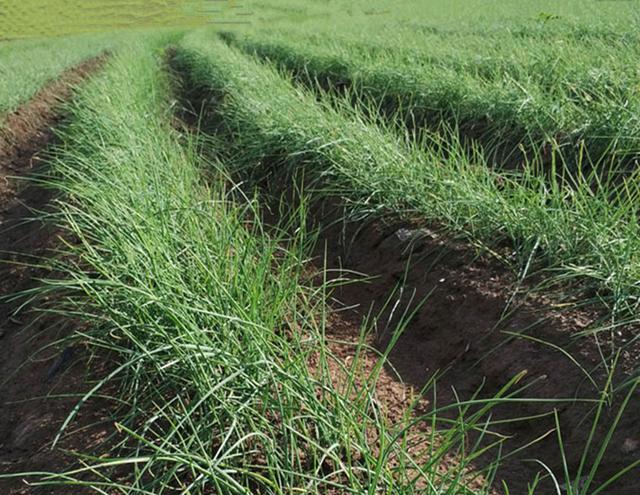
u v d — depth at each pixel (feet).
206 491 9.57
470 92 25.66
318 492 9.39
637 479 9.75
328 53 39.42
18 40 104.53
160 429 10.58
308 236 19.74
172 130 26.25
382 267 17.04
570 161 20.65
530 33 42.29
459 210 16.69
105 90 29.73
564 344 12.35
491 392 12.62
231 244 13.91
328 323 15.23
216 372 10.42
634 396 10.76
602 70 23.15
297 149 22.68
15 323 17.07
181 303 11.64
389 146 19.70
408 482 8.63
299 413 9.97
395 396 12.48
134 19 128.26
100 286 12.95
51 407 12.50
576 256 13.99
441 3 86.28
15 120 35.47
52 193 24.27
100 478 10.25
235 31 90.43
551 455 10.85
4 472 11.30
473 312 14.19
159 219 14.34
